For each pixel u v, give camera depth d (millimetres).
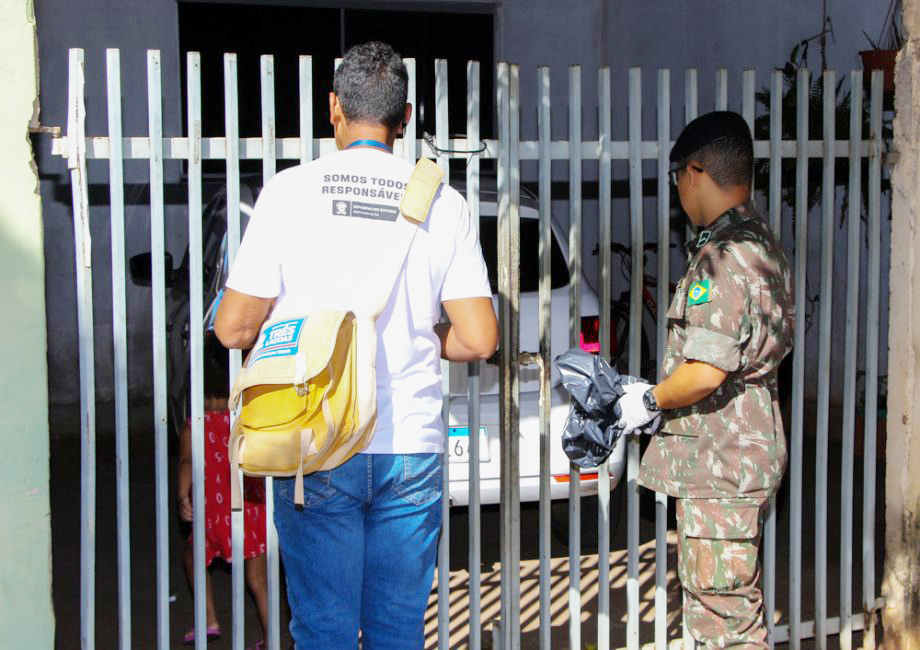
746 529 3084
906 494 3822
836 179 6422
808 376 7402
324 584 2600
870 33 6719
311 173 2576
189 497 3885
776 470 3107
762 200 6453
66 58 7828
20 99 2947
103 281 7969
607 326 3553
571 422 3277
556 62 9023
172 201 8008
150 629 4363
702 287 2977
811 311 7184
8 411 3018
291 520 2596
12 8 2914
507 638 3561
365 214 2543
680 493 3143
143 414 7895
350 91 2605
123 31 7984
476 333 2668
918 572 3848
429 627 4254
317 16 8617
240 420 2506
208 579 4184
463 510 4516
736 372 3053
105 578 4945
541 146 3410
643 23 8969
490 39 9062
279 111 8609
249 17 8414
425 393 2641
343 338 2453
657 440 3244
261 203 2604
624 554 5094
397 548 2648
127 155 3102
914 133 3668
